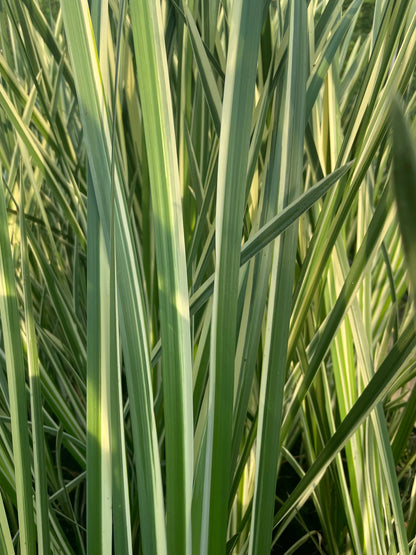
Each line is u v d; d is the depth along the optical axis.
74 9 0.22
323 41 0.36
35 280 0.67
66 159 0.46
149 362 0.24
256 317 0.29
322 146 0.42
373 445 0.41
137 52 0.21
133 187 0.47
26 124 0.44
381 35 0.30
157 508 0.25
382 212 0.29
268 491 0.27
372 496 0.41
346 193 0.31
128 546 0.25
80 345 0.50
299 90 0.26
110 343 0.22
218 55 0.43
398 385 0.47
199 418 0.30
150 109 0.22
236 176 0.22
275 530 0.43
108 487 0.25
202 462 0.26
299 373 0.44
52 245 0.51
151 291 0.50
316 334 0.41
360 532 0.43
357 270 0.30
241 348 0.30
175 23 0.44
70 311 0.49
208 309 0.32
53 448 0.67
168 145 0.22
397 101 0.05
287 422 0.36
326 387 0.44
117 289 0.24
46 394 0.47
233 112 0.21
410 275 0.05
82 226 0.45
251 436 0.34
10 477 0.36
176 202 0.22
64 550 0.38
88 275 0.24
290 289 0.26
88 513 0.25
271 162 0.30
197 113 0.46
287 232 0.26
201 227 0.36
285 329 0.26
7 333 0.26
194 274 0.38
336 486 0.48
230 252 0.22
